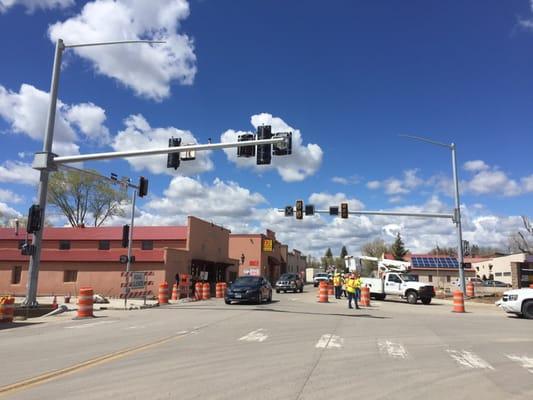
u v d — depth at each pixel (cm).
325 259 17300
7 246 4391
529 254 7200
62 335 1336
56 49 2159
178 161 2067
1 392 686
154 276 3619
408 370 888
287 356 1010
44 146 2112
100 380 766
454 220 3594
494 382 805
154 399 653
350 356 1026
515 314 2400
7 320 1709
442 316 2198
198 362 930
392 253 10919
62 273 3766
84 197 6244
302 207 3662
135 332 1400
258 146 1950
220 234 5150
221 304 2714
